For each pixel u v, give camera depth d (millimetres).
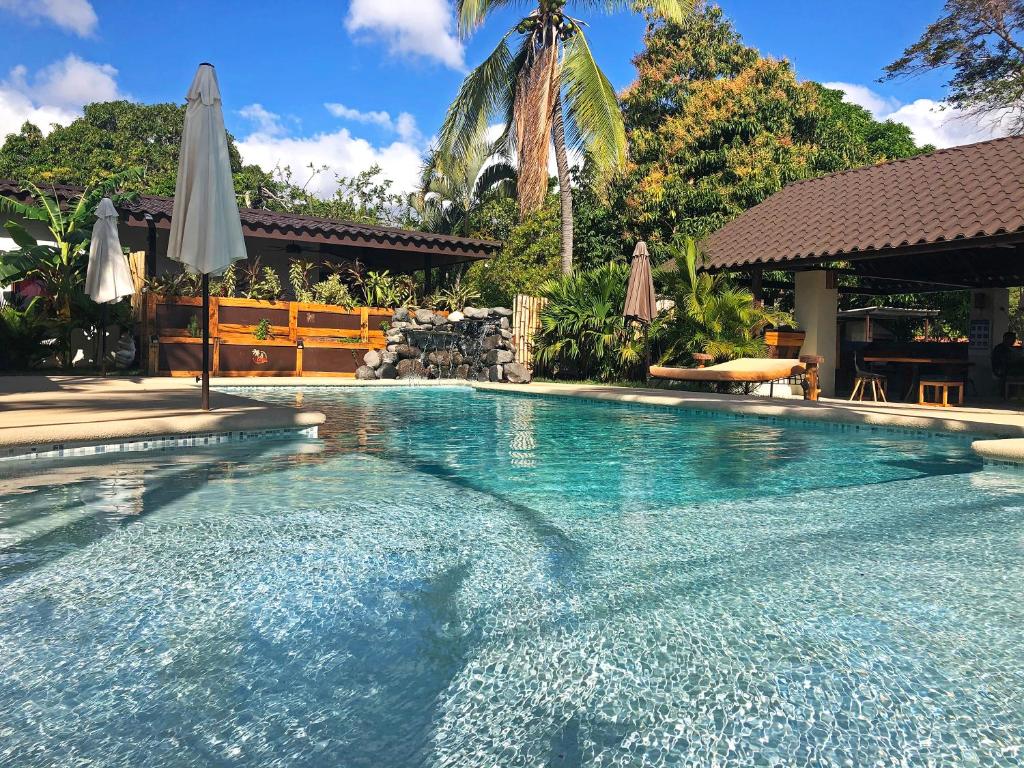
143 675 1820
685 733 1583
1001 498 4062
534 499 3938
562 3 16609
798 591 2492
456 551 2910
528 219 21812
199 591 2404
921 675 1865
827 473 4855
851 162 22984
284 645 2002
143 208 13336
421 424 7492
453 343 15289
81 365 13281
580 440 6398
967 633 2139
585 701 1723
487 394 12031
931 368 12000
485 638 2070
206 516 3402
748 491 4227
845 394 12938
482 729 1592
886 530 3332
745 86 22438
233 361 13758
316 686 1775
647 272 12820
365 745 1521
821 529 3346
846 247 10531
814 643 2062
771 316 12188
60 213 13016
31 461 4707
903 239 9914
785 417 8016
